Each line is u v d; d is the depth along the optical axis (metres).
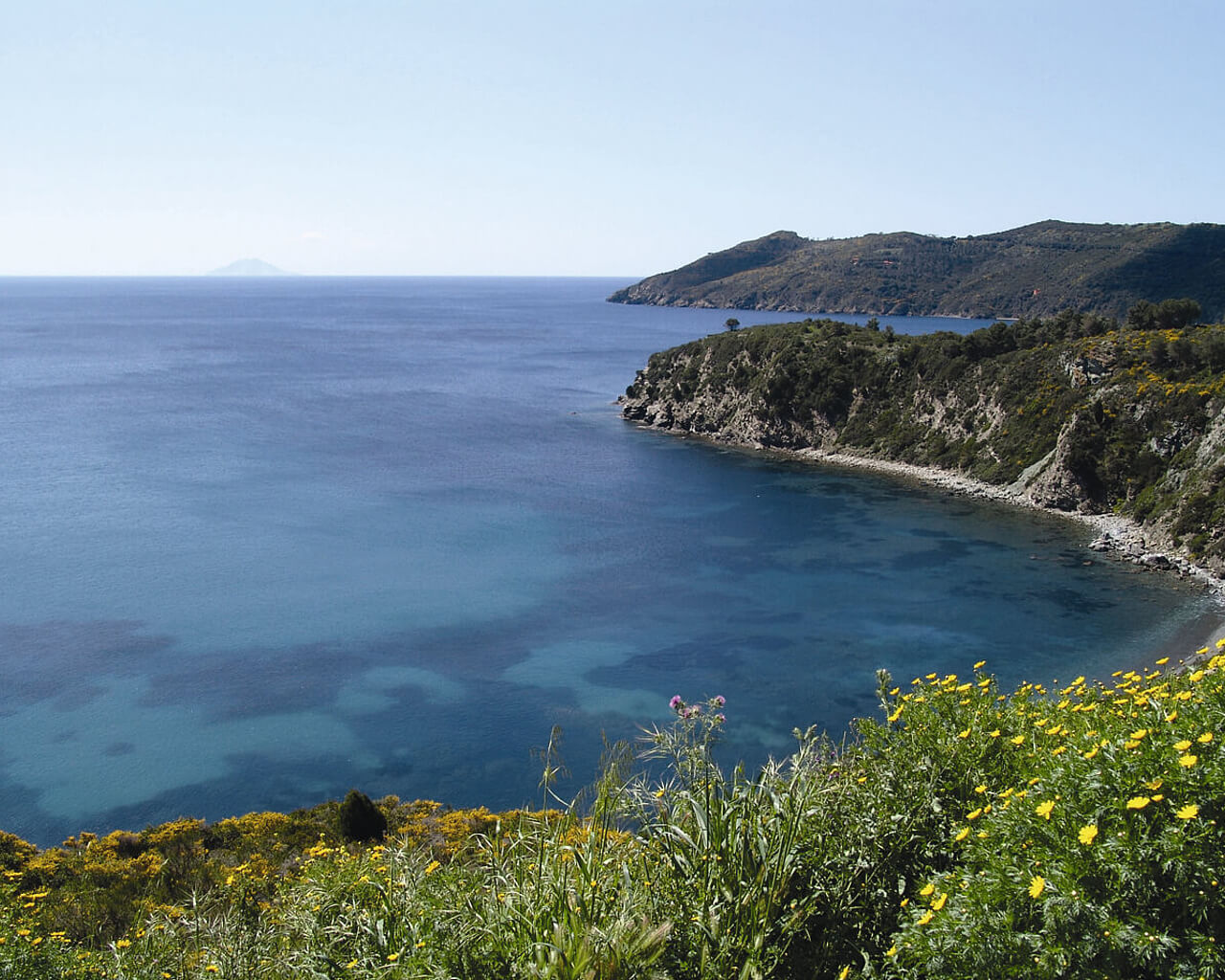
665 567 62.69
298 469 91.62
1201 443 68.50
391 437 110.31
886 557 64.56
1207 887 5.66
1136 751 6.79
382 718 40.47
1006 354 96.06
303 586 57.56
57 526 69.06
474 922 7.47
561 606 54.78
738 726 39.06
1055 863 6.17
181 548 64.44
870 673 44.91
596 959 6.46
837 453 102.38
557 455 102.44
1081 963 5.61
